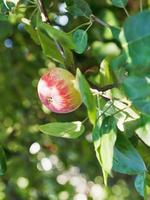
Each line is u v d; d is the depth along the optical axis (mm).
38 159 1293
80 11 634
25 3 663
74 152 1301
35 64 1188
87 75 698
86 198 1473
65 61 580
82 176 1396
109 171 500
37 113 1265
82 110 1104
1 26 988
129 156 541
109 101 535
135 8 1028
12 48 1157
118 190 1521
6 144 1270
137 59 433
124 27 434
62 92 574
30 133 1278
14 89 1275
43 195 1369
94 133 513
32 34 666
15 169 1295
